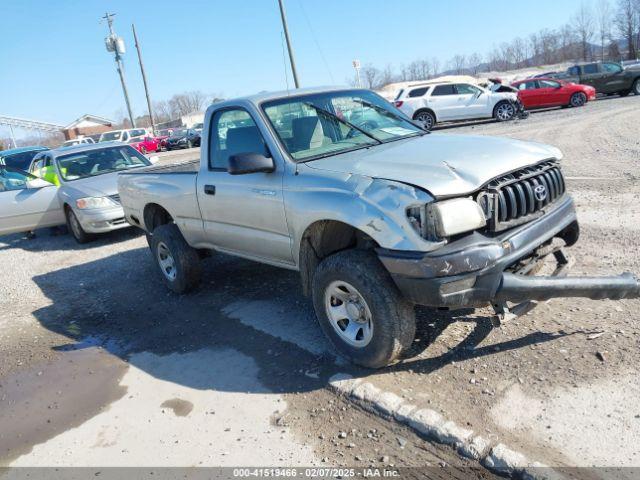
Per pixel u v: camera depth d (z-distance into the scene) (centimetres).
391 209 324
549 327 402
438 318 437
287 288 564
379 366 370
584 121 1716
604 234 586
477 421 311
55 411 394
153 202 584
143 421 364
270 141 420
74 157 1049
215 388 392
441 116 2180
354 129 452
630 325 389
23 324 575
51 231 1124
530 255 362
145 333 508
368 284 344
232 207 461
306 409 350
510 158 363
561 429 296
